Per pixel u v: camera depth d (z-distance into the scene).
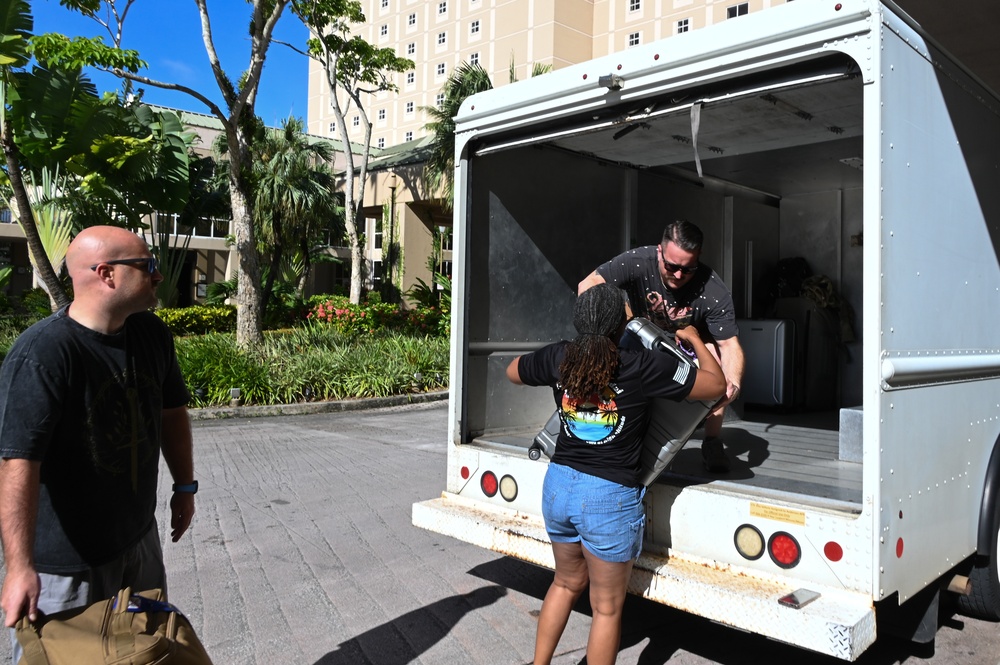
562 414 3.07
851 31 2.88
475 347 4.45
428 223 29.30
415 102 52.16
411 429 10.71
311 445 9.36
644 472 3.13
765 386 6.02
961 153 3.53
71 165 15.27
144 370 2.41
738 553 3.16
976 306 3.68
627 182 5.54
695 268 3.64
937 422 3.29
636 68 3.47
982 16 7.23
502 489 4.02
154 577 2.53
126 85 17.55
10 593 1.98
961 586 3.67
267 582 4.70
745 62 3.16
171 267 22.55
